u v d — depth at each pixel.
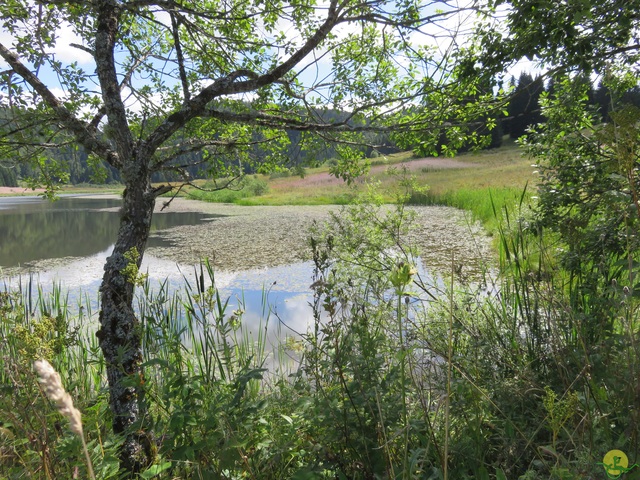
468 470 1.77
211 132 3.87
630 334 1.67
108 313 2.36
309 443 2.02
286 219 17.41
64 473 1.79
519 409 2.05
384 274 3.48
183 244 11.91
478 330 2.52
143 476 1.68
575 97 3.25
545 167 3.68
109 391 2.34
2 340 2.15
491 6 2.86
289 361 4.11
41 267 9.47
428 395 2.10
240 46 3.61
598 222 3.02
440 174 30.45
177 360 2.04
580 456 1.45
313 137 3.72
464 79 3.18
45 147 3.19
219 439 1.78
